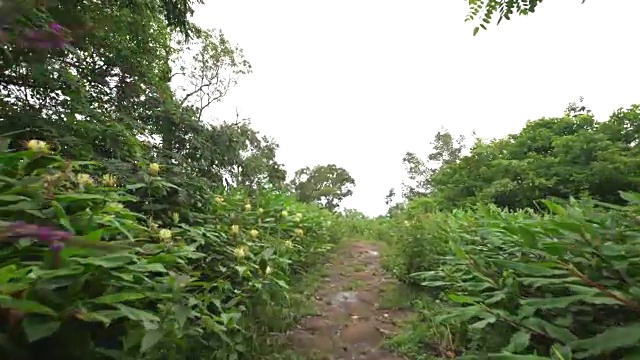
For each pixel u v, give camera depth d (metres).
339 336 3.06
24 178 1.48
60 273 1.12
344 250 6.39
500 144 10.45
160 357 1.55
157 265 1.50
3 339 1.04
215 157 4.65
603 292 1.57
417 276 3.77
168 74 5.76
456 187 9.84
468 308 2.07
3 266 1.16
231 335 2.20
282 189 7.39
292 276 4.20
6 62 2.19
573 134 9.23
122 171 2.65
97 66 3.93
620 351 1.48
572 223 1.85
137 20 4.23
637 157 6.98
